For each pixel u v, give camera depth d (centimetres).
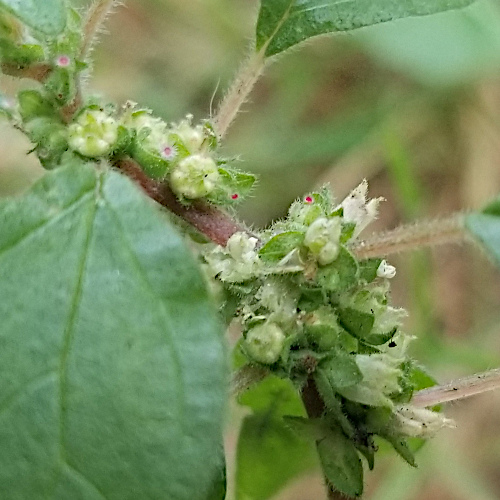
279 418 9
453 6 7
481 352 12
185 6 14
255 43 8
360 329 7
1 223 6
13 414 6
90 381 6
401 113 14
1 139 12
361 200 7
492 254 6
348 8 8
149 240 6
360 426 7
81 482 6
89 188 6
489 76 14
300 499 13
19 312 6
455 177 14
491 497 13
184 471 6
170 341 6
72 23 7
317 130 14
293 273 7
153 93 14
